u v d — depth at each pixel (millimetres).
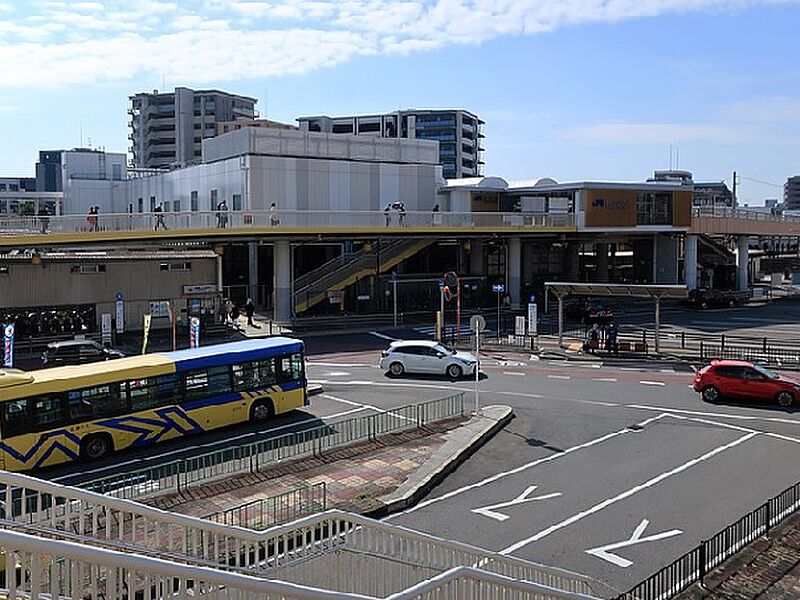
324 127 136500
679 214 59438
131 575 6148
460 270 64062
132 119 136875
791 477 19344
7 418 19078
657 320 37438
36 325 40312
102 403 20578
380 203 59781
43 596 5727
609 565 14359
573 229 56125
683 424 24484
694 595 12789
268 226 46312
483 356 38031
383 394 28859
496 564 12461
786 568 13898
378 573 10492
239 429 23422
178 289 44500
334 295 51219
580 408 26656
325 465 19672
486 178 61000
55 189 135250
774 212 85562
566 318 51875
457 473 19750
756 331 46031
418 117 139000
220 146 59750
